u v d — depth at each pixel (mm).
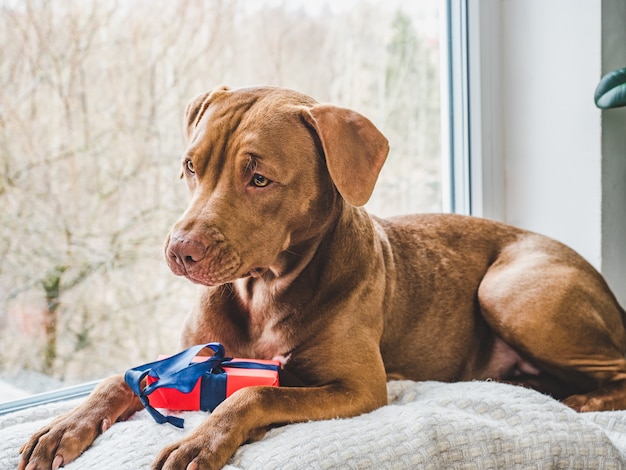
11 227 2369
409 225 2324
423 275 2203
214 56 2746
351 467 1438
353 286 1889
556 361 2133
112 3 2562
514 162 2791
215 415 1509
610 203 2588
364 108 2947
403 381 2027
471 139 2740
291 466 1402
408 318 2137
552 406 1727
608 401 2035
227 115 1722
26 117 2416
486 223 2436
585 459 1612
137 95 2637
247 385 1679
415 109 2908
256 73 2801
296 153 1707
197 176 1707
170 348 2676
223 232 1618
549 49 2641
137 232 2637
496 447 1582
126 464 1431
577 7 2549
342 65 2914
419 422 1556
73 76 2508
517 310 2131
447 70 2781
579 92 2574
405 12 2885
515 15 2715
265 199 1679
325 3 2863
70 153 2510
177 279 2680
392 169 2959
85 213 2539
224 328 1914
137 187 2645
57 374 2432
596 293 2223
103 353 2535
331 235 1877
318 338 1841
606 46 2516
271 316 1876
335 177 1663
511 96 2766
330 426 1541
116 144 2604
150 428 1559
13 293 2354
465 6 2684
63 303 2463
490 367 2322
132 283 2615
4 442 1561
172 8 2672
